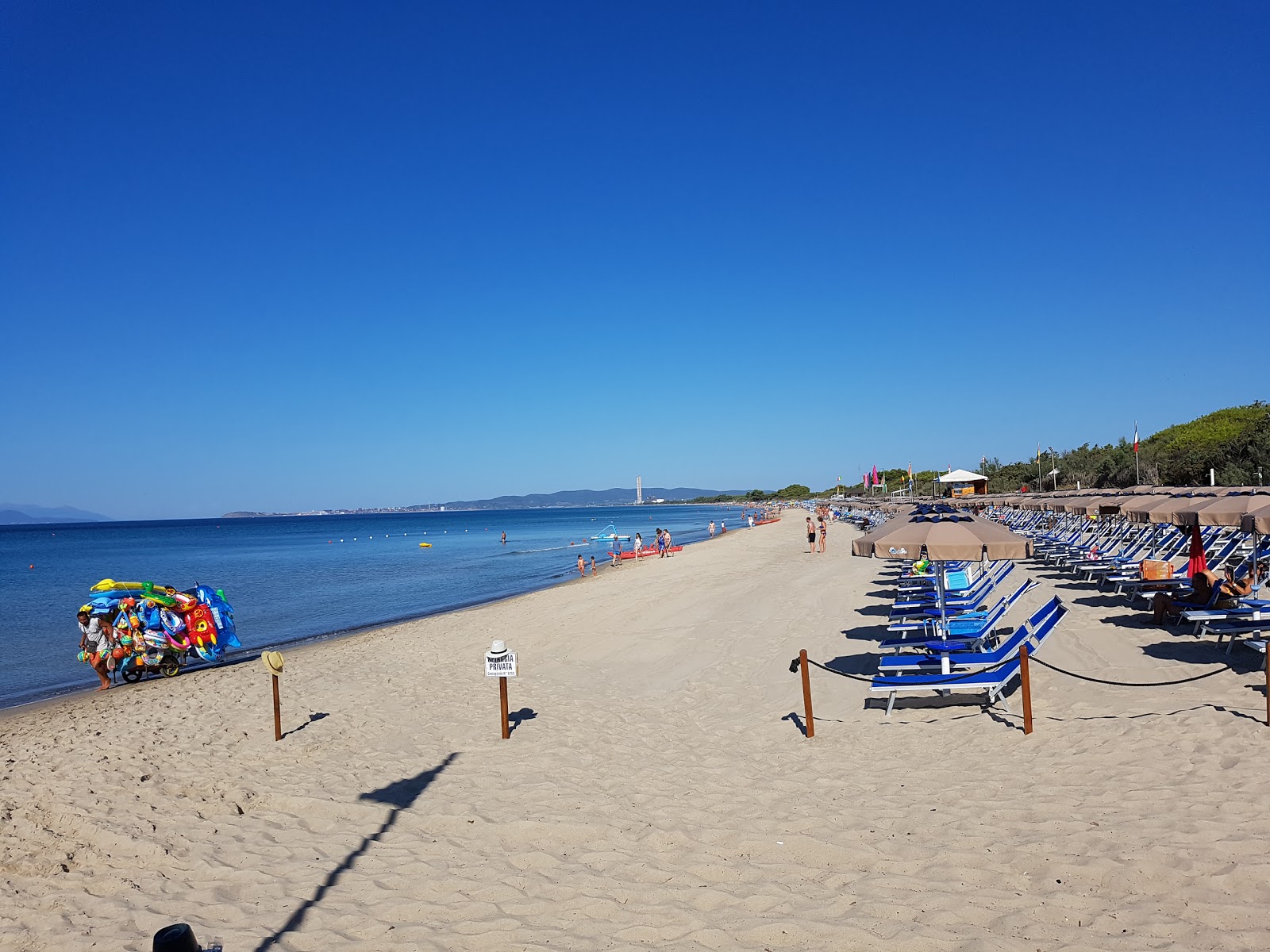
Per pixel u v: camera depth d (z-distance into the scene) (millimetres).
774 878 5000
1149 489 18641
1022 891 4508
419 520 187375
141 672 15555
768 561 30547
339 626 22500
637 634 15812
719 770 7340
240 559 56219
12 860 5977
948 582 16297
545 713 10039
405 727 9680
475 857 5648
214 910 4980
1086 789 5863
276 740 9305
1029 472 59750
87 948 4543
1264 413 42719
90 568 49531
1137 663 9484
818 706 9445
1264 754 6039
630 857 5504
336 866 5598
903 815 5805
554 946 4305
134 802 7266
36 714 12734
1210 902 4137
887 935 4145
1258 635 10078
